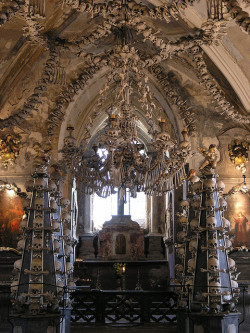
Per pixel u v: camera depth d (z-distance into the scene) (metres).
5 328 13.30
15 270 10.83
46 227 10.82
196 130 16.78
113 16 10.57
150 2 12.98
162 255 24.47
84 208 25.27
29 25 10.77
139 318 15.53
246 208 16.31
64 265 11.67
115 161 10.62
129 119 10.80
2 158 16.38
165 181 10.94
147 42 14.26
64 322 11.27
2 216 16.16
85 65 16.23
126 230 24.92
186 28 13.37
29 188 11.18
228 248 11.45
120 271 21.47
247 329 13.64
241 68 14.93
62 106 16.31
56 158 16.20
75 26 14.43
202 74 12.36
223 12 10.20
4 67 15.66
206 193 11.73
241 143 16.67
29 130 16.53
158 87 17.06
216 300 10.89
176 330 13.22
